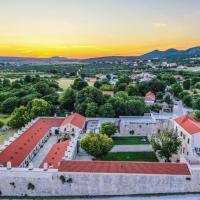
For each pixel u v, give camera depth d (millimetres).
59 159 98875
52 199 87750
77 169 89812
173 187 89188
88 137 111500
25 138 121188
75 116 151875
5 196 89562
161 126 148750
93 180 89125
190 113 184875
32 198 88438
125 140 141750
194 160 98812
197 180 89125
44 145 131875
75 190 89688
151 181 88875
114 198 87562
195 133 108312
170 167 90938
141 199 86438
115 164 91938
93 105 172250
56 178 89250
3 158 98562
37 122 146375
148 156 119250
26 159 107562
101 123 152000
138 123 149000
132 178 88875
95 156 110562
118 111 171625
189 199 85750
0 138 149125
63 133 141625
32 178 89312
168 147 108188
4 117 199750
